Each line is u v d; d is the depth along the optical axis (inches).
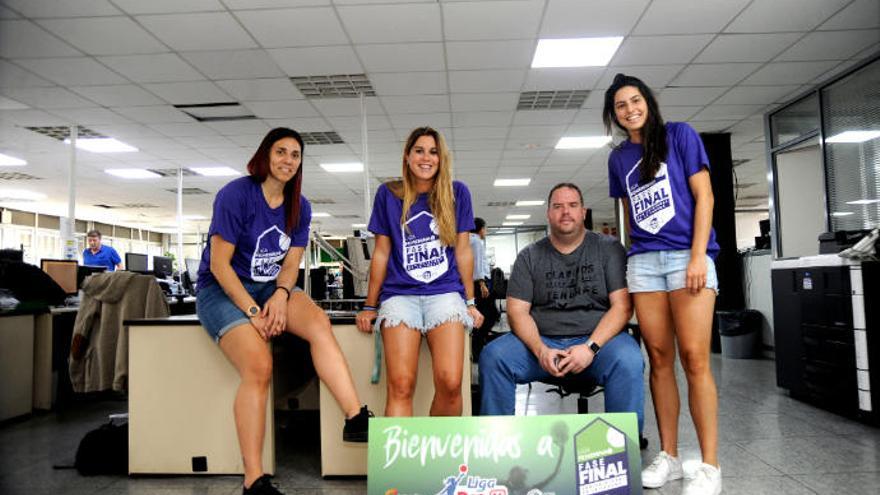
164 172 319.0
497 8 136.5
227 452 81.0
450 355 67.8
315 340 73.5
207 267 76.6
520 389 149.3
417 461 43.9
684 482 75.4
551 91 197.0
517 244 730.2
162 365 82.3
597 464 43.6
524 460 43.4
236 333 69.6
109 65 166.2
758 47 160.6
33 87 182.9
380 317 71.3
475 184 387.5
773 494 72.1
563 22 144.2
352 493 74.7
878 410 106.1
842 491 73.0
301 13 137.0
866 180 169.5
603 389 75.1
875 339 107.9
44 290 138.0
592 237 81.7
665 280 71.4
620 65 173.5
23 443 104.0
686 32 150.9
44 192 381.1
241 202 73.2
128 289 102.3
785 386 135.3
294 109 210.7
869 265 108.9
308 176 340.2
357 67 171.8
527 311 80.0
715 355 216.7
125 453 84.3
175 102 199.8
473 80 184.2
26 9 132.6
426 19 141.3
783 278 136.5
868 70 169.0
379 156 289.7
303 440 103.9
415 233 73.5
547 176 359.6
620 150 77.0
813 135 192.7
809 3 136.3
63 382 141.7
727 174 252.1
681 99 206.2
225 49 156.9
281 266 80.0
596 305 79.4
